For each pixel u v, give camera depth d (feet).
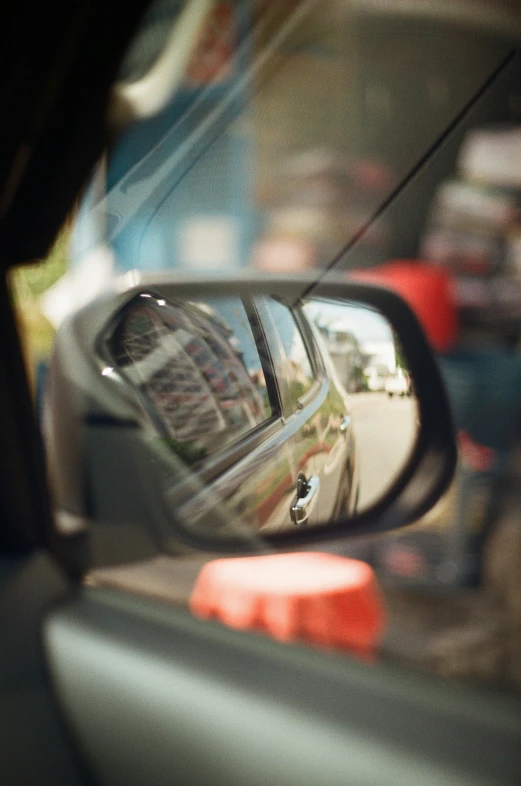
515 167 13.56
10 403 3.44
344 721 2.88
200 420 3.70
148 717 3.13
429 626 9.25
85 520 3.48
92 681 3.23
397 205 13.30
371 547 10.69
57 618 3.31
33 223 3.43
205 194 5.29
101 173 3.51
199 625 3.29
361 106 14.19
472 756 2.72
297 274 4.21
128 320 3.57
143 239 3.57
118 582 3.43
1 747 3.04
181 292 3.78
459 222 14.01
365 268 12.89
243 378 3.91
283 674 3.08
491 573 10.45
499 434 11.46
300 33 11.87
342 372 4.10
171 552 3.50
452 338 12.46
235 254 11.31
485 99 11.30
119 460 3.49
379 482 4.14
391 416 4.24
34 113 3.30
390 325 4.42
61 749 3.20
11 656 3.20
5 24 3.17
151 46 3.51
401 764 2.74
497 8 12.52
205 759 3.00
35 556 3.50
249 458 3.80
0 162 3.30
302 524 3.62
